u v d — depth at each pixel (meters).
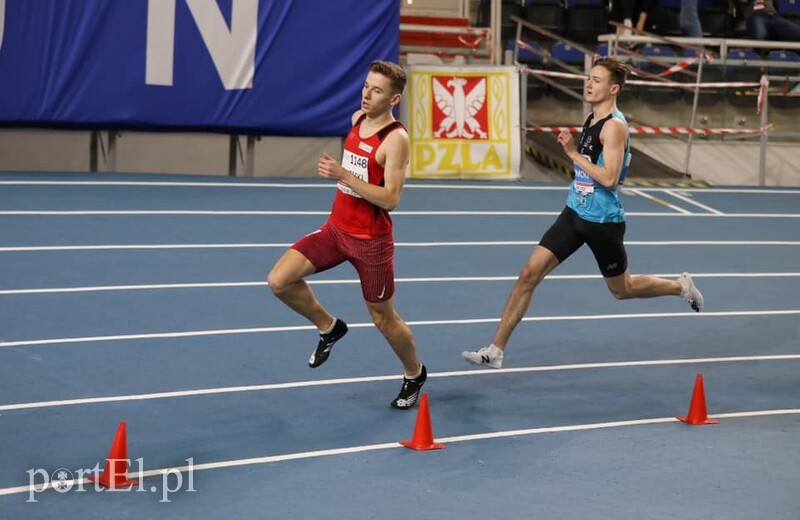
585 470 14.84
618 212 18.58
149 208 34.00
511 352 21.36
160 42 39.69
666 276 29.05
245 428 16.14
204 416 16.61
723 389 19.41
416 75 42.72
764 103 45.81
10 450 14.71
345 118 42.34
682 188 43.62
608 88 18.23
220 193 37.47
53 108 38.81
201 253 28.62
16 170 40.28
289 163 44.12
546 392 18.84
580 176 18.55
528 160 45.38
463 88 43.22
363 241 16.45
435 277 27.52
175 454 14.87
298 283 16.86
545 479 14.41
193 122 40.53
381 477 14.27
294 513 12.85
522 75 43.75
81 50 38.84
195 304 23.66
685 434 16.70
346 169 16.56
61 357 19.38
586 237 18.53
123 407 16.86
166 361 19.50
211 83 40.47
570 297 26.17
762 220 38.00
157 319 22.33
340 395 18.06
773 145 47.78
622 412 17.83
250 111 41.12
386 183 16.16
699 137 47.16
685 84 45.12
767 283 28.73
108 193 36.00
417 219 34.88
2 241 28.50
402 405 17.47
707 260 31.30
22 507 12.69
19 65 38.25
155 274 26.19
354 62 42.03
